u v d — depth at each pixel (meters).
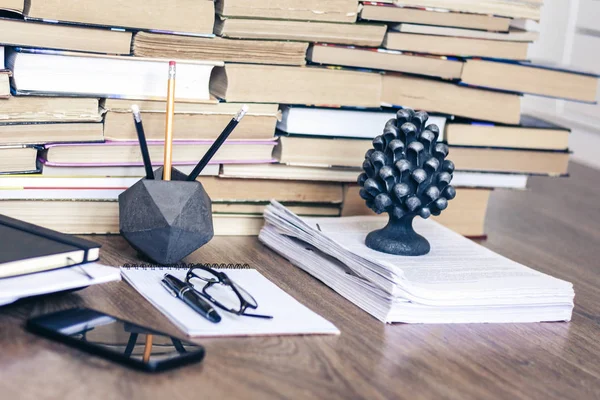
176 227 1.15
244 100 1.32
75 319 0.96
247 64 1.32
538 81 1.48
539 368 1.02
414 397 0.89
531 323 1.17
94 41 1.21
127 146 1.28
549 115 2.40
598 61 2.19
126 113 1.26
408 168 1.20
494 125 1.50
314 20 1.33
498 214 1.79
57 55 1.19
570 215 1.83
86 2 1.19
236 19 1.28
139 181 1.17
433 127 1.23
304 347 0.98
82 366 0.87
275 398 0.85
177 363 0.89
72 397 0.81
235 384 0.87
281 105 1.39
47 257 1.00
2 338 0.92
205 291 1.08
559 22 2.30
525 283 1.17
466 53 1.45
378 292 1.11
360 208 1.48
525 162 1.55
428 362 0.99
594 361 1.06
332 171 1.43
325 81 1.37
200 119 1.30
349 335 1.04
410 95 1.45
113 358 0.89
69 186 1.26
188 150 1.32
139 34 1.24
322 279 1.22
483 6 1.43
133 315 1.02
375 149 1.24
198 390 0.85
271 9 1.30
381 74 1.41
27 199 1.24
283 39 1.33
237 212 1.40
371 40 1.39
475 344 1.07
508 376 0.98
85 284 1.00
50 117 1.21
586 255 1.54
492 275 1.20
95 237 1.30
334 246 1.20
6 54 1.21
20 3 1.16
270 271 1.25
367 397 0.88
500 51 1.47
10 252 0.99
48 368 0.86
